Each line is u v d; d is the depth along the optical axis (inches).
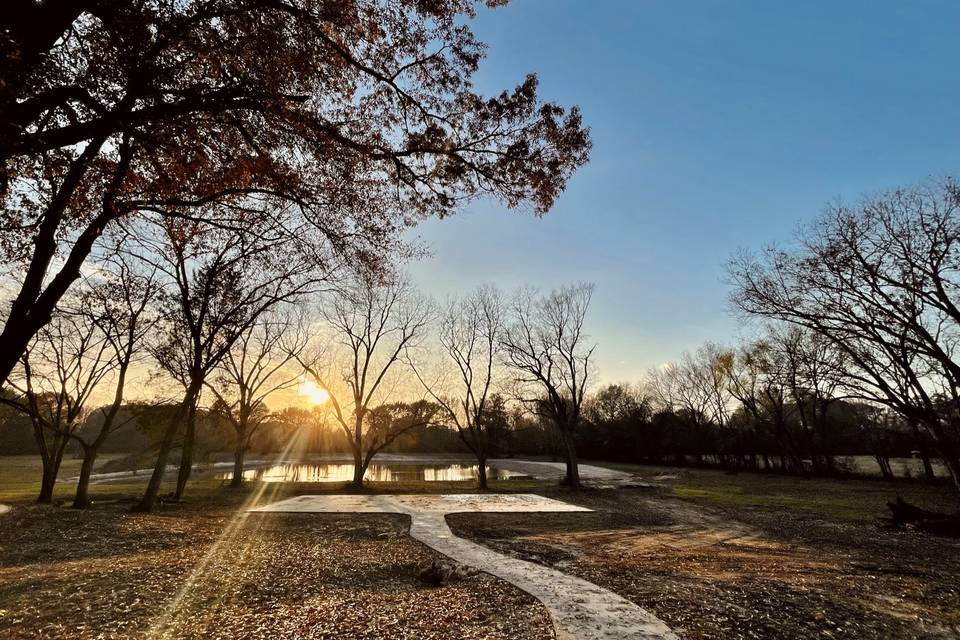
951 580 491.2
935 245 855.7
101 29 256.1
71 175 297.7
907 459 2689.5
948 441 917.2
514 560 524.1
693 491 1464.1
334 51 335.0
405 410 1761.8
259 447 2947.8
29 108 235.9
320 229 418.6
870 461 2659.9
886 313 885.8
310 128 330.0
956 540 743.7
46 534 615.5
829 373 960.9
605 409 3467.0
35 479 1701.5
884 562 577.9
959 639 332.2
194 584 419.5
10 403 518.9
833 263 901.8
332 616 339.3
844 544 708.7
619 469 2442.2
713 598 388.8
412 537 687.1
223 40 297.1
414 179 387.2
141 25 255.8
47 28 227.8
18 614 336.5
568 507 1070.4
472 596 384.2
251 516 871.7
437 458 3171.8
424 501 1133.1
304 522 818.8
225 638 300.5
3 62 212.4
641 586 417.7
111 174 337.7
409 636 297.4
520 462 2812.5
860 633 334.6
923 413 921.5
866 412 1934.1
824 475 2057.1
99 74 263.3
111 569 458.0
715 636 309.9
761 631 325.4
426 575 477.1
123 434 2763.3
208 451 1819.6
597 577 448.8
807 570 515.8
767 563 552.4
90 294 869.8
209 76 309.0
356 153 361.4
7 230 347.3
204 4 287.3
